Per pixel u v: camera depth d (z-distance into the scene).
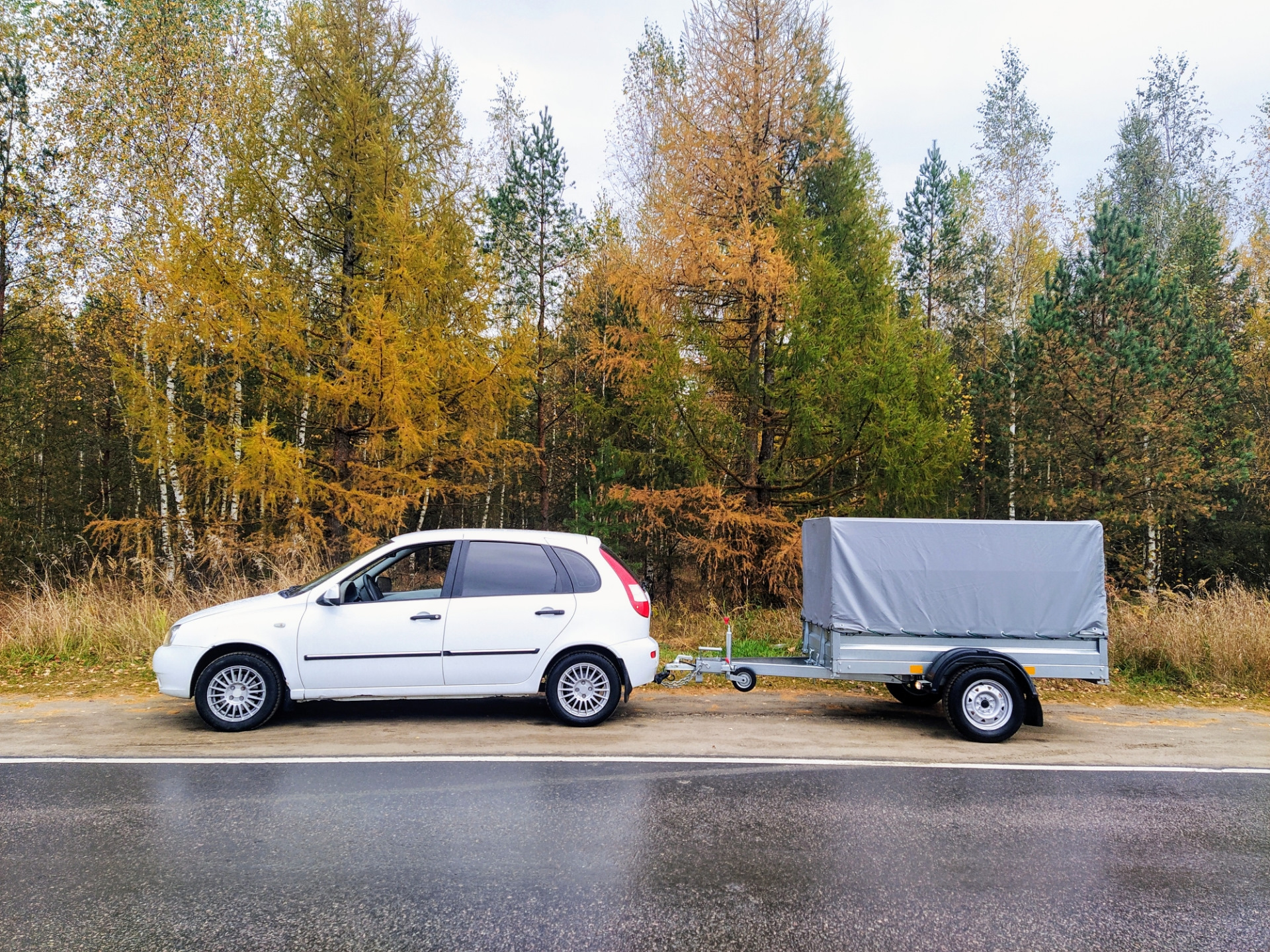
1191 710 9.25
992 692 7.36
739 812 5.11
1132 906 3.83
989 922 3.64
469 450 15.48
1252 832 4.95
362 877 4.00
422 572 8.02
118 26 18.66
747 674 8.06
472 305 14.81
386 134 14.45
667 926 3.53
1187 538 22.55
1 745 6.51
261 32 19.64
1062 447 19.56
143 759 6.11
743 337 14.99
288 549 13.45
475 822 4.83
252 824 4.73
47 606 11.27
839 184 16.72
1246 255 27.39
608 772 5.93
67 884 3.88
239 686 7.05
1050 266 27.22
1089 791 5.80
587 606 7.42
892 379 12.97
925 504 15.62
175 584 13.02
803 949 3.35
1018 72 28.34
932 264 28.83
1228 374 18.97
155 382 15.36
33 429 20.86
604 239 22.47
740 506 14.47
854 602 7.64
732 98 14.62
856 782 5.84
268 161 14.16
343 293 14.78
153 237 17.50
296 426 17.05
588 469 22.67
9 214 16.48
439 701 8.33
